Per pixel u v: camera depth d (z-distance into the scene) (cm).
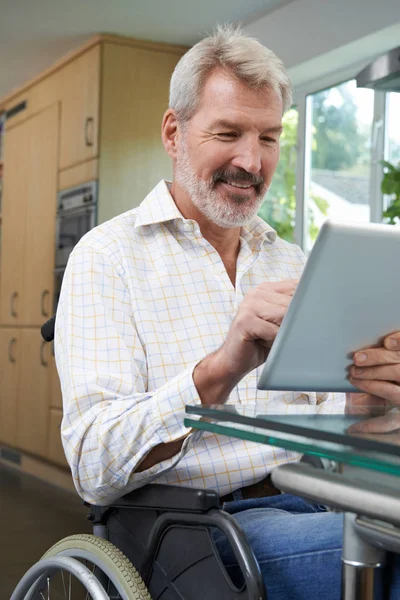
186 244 155
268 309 109
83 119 484
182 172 156
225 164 150
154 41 480
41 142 539
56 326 143
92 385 131
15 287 571
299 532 121
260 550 121
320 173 441
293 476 93
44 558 135
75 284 141
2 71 561
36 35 482
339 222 91
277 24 440
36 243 541
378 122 401
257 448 144
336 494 88
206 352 147
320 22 408
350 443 78
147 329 143
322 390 110
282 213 464
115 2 428
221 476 141
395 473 71
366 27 379
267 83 150
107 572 123
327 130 437
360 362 105
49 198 525
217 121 149
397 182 333
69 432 129
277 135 154
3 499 452
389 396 108
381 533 89
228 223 152
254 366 116
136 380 139
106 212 470
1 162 612
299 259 175
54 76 523
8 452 579
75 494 473
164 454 125
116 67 473
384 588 98
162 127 163
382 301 100
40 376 526
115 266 145
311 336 100
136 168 476
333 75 431
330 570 117
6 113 602
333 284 95
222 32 156
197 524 118
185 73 153
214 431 94
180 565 120
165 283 149
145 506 124
